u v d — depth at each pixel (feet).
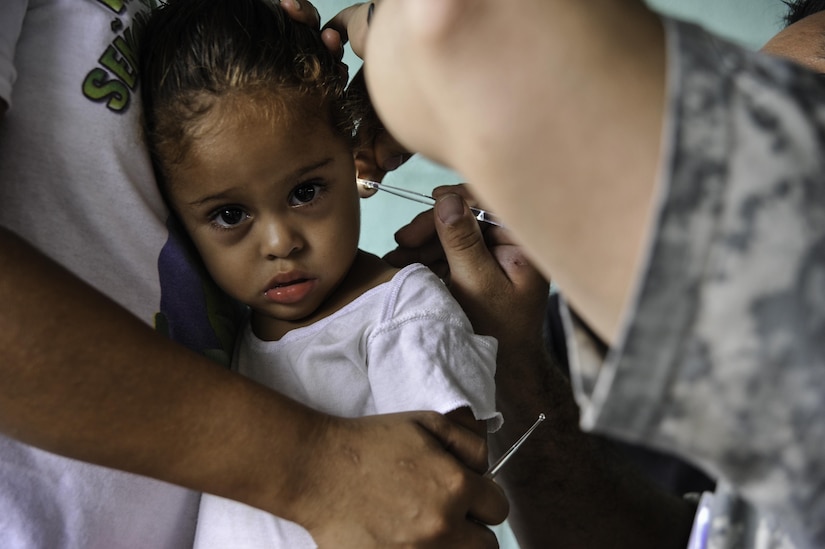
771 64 0.96
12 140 2.68
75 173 2.74
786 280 0.84
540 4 0.91
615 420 0.91
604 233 0.91
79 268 2.72
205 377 2.26
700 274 0.85
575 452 4.01
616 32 0.91
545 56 0.89
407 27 0.99
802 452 0.90
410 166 5.30
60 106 2.73
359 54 3.05
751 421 0.89
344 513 2.35
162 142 2.98
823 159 0.87
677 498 4.44
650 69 0.90
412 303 3.09
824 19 2.92
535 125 0.89
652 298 0.85
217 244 3.08
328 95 3.09
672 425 0.91
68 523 2.65
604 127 0.89
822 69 2.73
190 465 2.23
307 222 3.07
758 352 0.86
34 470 2.60
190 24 3.03
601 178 0.89
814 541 0.96
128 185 2.87
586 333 1.06
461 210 3.39
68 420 2.12
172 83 2.97
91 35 2.86
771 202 0.84
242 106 2.94
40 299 2.07
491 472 2.68
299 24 3.29
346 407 3.02
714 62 0.91
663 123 0.88
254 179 2.97
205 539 2.95
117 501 2.75
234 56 2.97
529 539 4.19
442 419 2.58
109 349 2.14
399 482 2.36
